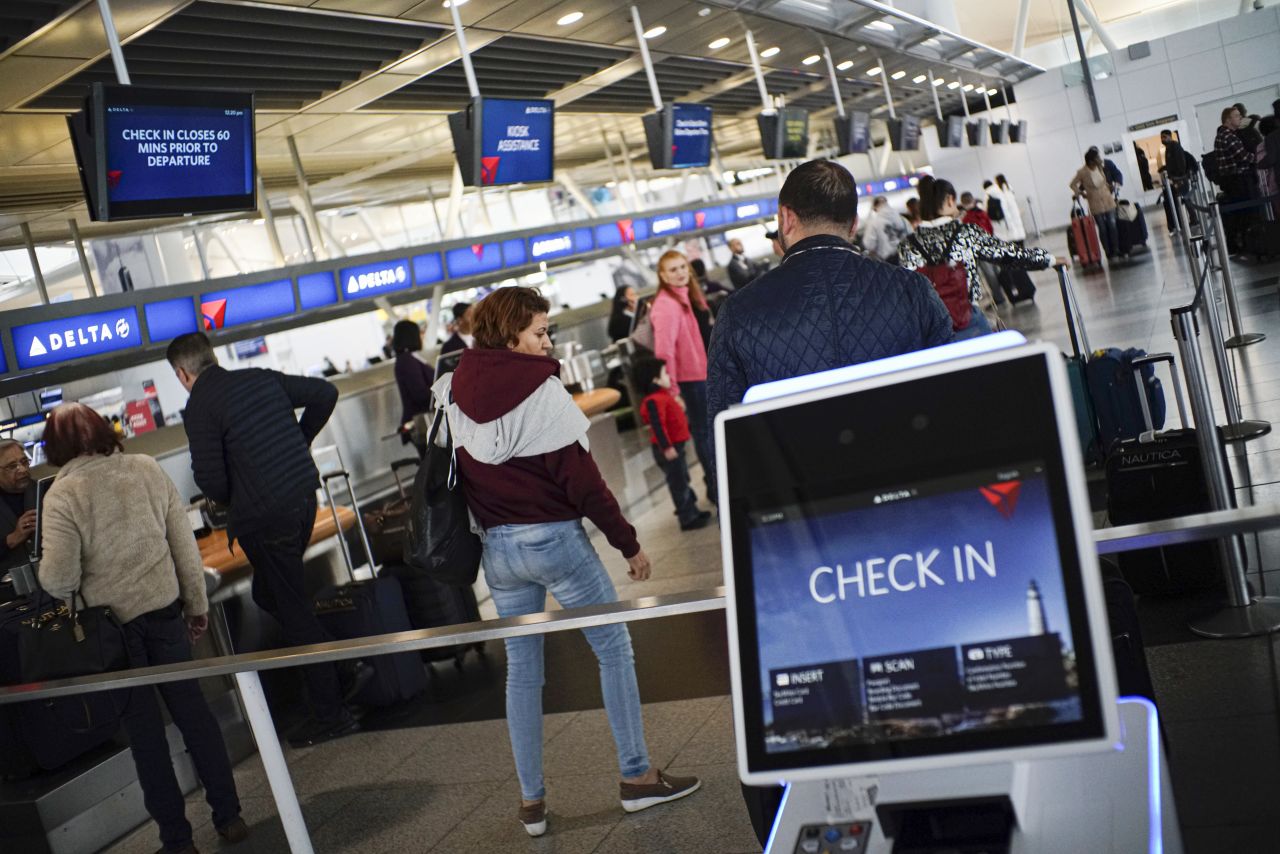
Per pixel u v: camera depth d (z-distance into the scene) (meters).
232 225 18.52
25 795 3.02
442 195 21.45
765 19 12.12
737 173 30.16
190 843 2.71
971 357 1.02
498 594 2.99
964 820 1.08
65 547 3.29
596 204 25.98
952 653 0.98
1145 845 0.98
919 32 16.12
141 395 16.70
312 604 4.65
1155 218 21.98
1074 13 23.47
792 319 2.18
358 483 7.76
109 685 2.67
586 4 9.53
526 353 2.89
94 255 16.91
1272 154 10.25
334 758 2.49
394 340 8.05
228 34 7.57
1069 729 0.93
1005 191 20.22
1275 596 1.82
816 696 1.02
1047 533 0.97
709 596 1.84
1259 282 9.52
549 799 2.41
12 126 8.66
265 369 4.31
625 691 2.37
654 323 6.48
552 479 2.88
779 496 1.07
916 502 1.02
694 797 2.30
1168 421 5.88
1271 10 22.62
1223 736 1.66
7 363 7.18
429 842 2.47
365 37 8.76
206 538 5.39
